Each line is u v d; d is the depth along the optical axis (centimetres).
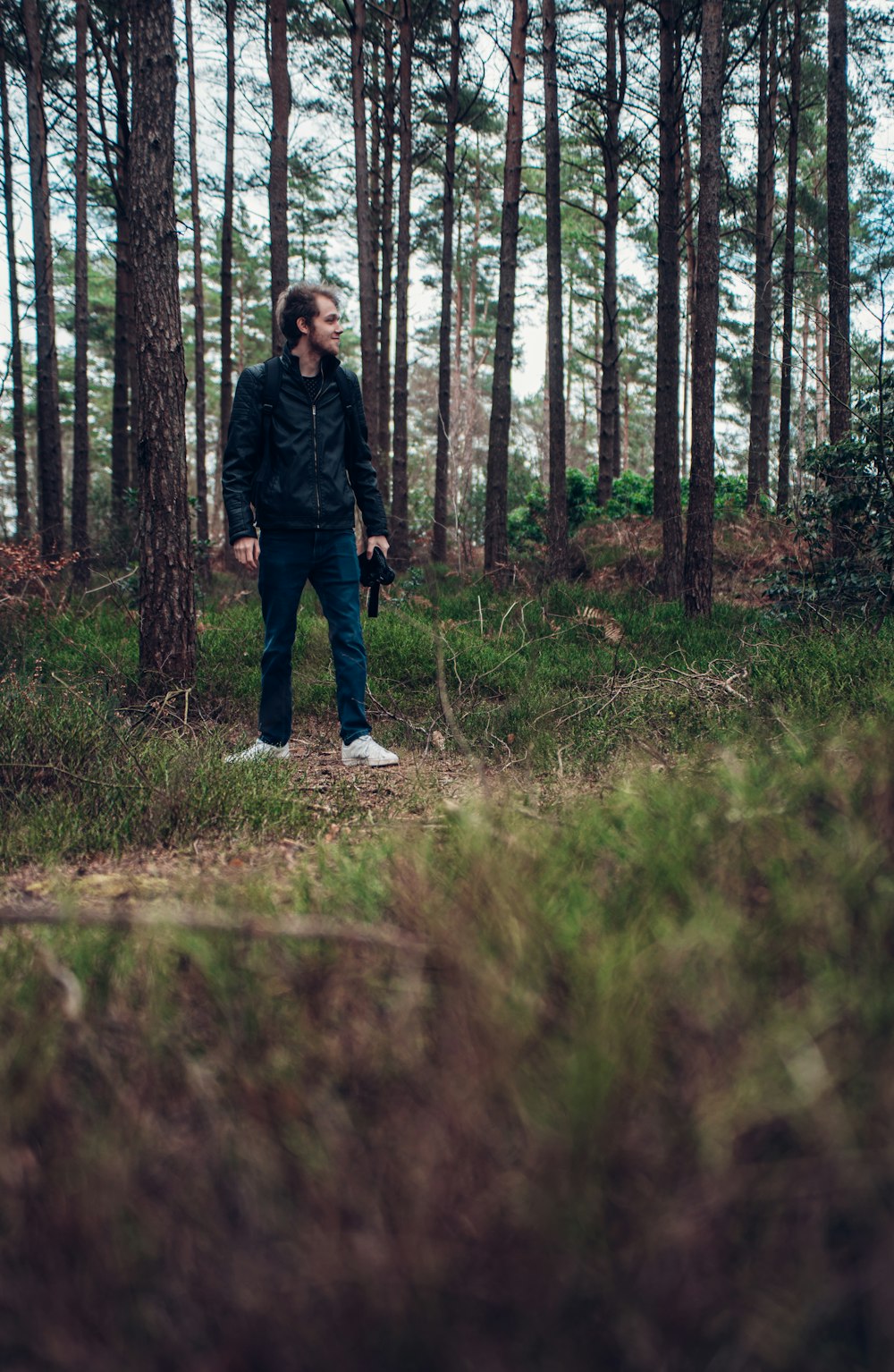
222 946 186
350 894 224
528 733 482
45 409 1419
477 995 146
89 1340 105
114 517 1546
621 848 216
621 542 1522
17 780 391
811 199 2184
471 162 2534
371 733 529
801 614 738
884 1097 121
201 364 1858
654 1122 124
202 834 346
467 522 2147
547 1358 102
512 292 1324
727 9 1700
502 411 1327
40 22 1619
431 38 1902
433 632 670
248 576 1450
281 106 1378
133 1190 121
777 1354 101
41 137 1412
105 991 177
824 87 2023
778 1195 114
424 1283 104
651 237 2541
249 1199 121
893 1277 103
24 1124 138
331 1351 101
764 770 253
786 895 170
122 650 666
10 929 229
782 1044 128
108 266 2728
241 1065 147
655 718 463
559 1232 107
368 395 1488
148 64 550
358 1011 164
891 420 750
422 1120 127
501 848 221
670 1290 104
